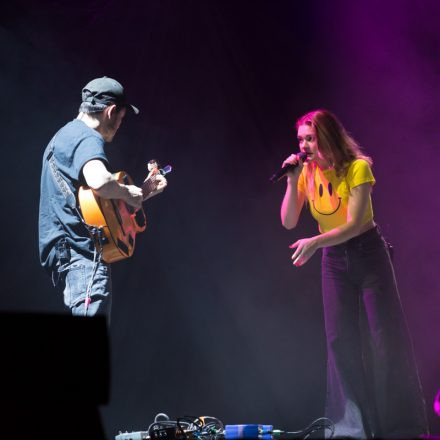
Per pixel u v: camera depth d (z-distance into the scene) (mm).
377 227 4402
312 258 8641
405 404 4148
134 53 8203
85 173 4023
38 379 1993
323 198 4426
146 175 8352
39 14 7613
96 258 4102
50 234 4164
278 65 8875
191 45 8602
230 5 8797
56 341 2006
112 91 4414
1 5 7441
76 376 2020
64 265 4105
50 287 7426
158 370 8094
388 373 4184
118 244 4156
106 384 2037
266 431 3936
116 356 7977
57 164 4188
